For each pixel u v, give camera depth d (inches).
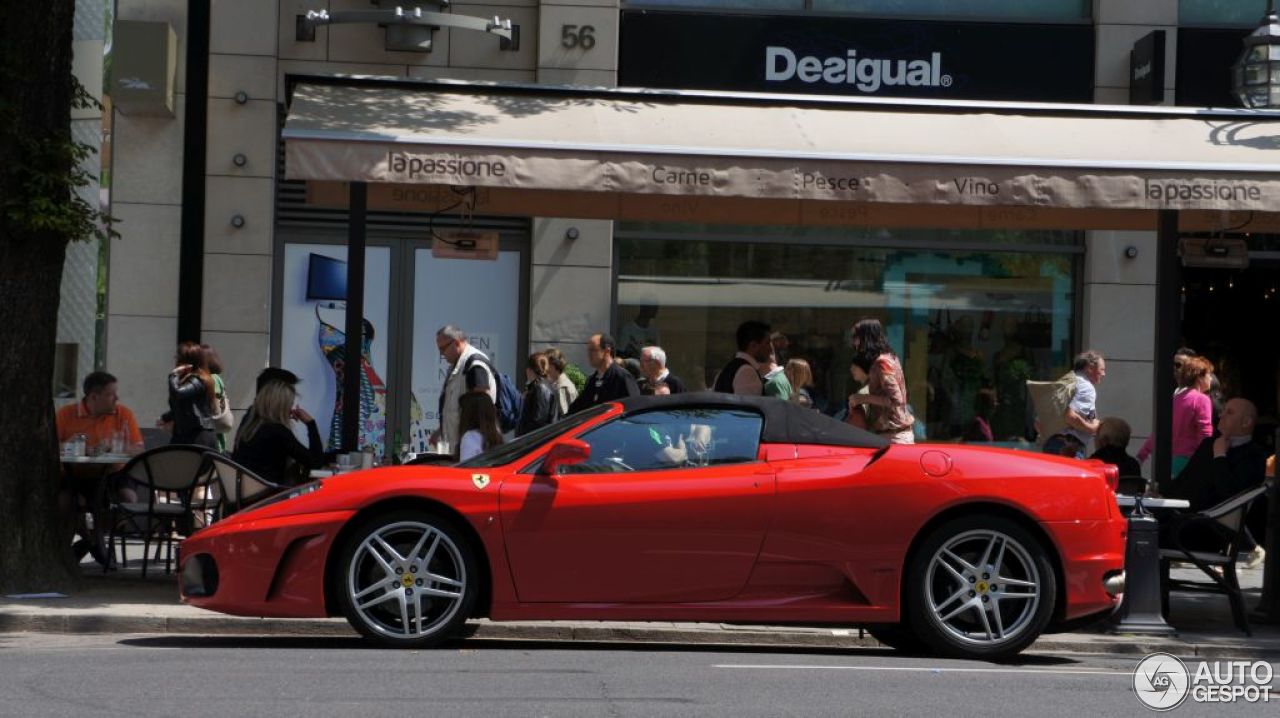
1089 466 354.9
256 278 633.0
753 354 509.0
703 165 437.7
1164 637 396.2
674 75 641.0
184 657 327.0
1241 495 408.8
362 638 354.9
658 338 649.0
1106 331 650.8
